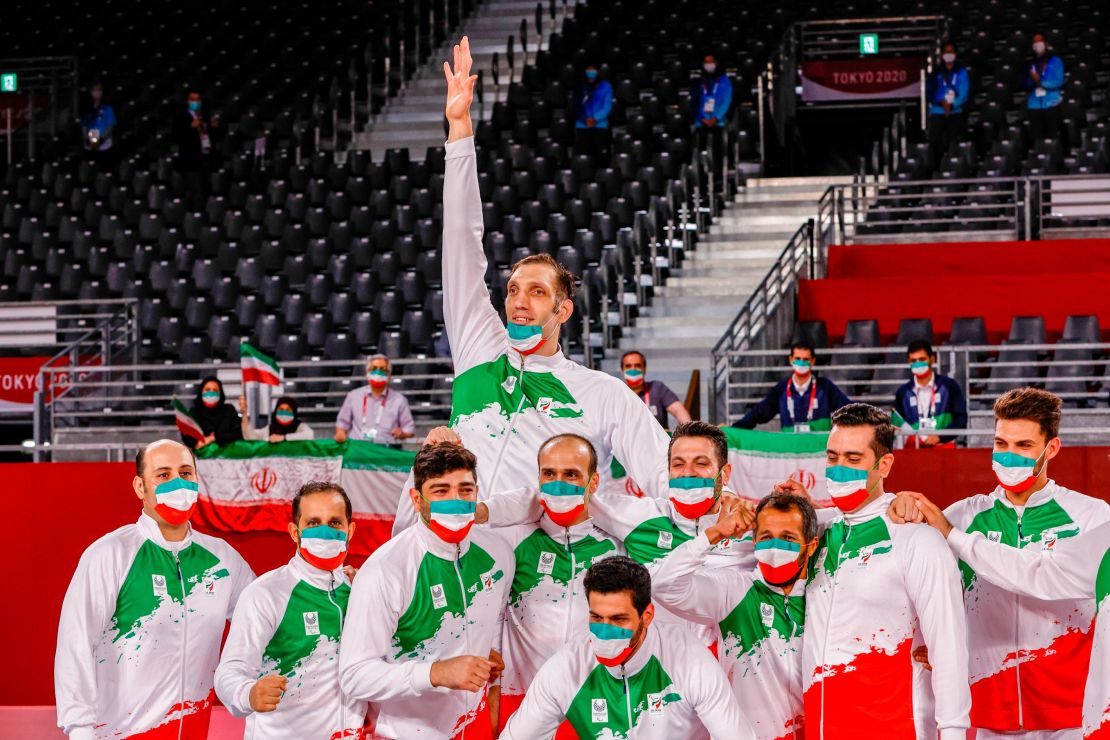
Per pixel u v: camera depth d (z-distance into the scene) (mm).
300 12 21219
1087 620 4699
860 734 4266
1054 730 4727
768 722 4457
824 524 4551
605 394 4664
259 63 20188
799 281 12461
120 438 11281
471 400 4699
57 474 8773
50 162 18000
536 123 17516
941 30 18969
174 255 14711
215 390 8906
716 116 16359
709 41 19141
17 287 14805
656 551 4508
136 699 4852
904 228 14719
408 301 13289
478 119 18781
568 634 4531
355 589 4363
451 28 20953
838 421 4418
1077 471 7992
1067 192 13609
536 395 4652
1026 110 16719
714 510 4418
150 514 4969
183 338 12750
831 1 20250
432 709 4457
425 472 4289
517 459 4609
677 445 4344
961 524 4973
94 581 4805
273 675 4527
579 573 4559
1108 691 4277
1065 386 10359
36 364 11578
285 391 11664
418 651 4406
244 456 8336
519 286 4543
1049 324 12070
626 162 15883
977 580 4832
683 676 4254
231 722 7441
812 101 18844
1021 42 18547
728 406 9812
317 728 4758
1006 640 4773
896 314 12281
